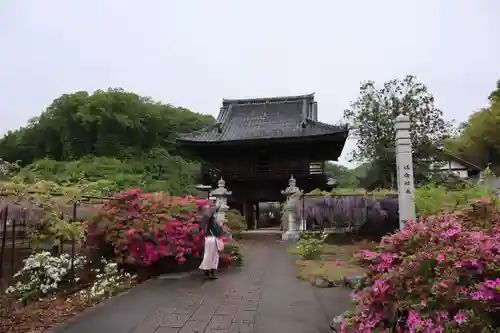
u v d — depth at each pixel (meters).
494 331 2.17
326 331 4.51
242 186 24.86
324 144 23.20
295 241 15.65
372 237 14.30
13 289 5.91
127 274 7.72
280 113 27.02
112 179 23.05
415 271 2.72
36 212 6.61
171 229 8.50
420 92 23.88
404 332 2.75
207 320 5.00
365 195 14.49
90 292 6.36
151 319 5.06
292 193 18.20
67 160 32.94
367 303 3.13
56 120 35.06
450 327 2.29
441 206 7.49
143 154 33.28
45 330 4.62
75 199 7.64
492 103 28.28
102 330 4.61
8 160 38.31
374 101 24.72
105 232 8.26
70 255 7.89
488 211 3.53
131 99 37.22
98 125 33.75
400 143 9.20
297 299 6.09
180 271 8.90
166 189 24.08
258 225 30.70
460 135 30.73
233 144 23.17
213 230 8.18
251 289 6.91
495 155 27.78
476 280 2.35
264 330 4.59
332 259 10.16
